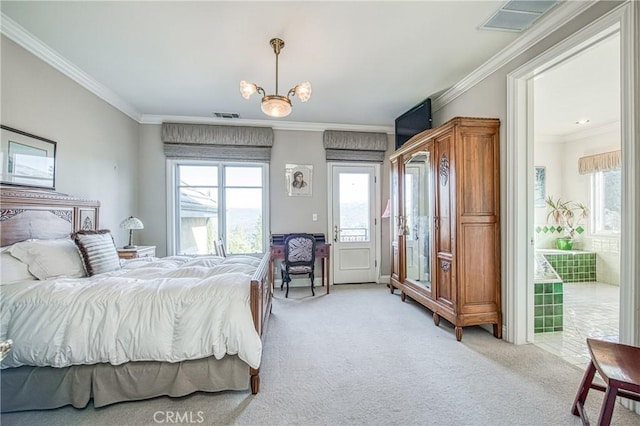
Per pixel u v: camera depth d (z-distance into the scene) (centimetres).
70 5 199
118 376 172
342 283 491
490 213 270
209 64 282
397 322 310
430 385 194
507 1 197
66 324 166
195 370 178
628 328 168
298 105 395
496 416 164
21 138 231
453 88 335
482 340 265
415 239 357
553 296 289
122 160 382
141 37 238
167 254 435
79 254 224
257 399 179
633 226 165
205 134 435
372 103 388
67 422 161
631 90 166
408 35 237
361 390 189
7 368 167
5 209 204
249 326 178
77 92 296
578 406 162
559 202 552
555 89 344
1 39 215
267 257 291
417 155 349
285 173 472
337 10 206
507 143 262
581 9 197
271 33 233
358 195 496
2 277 178
